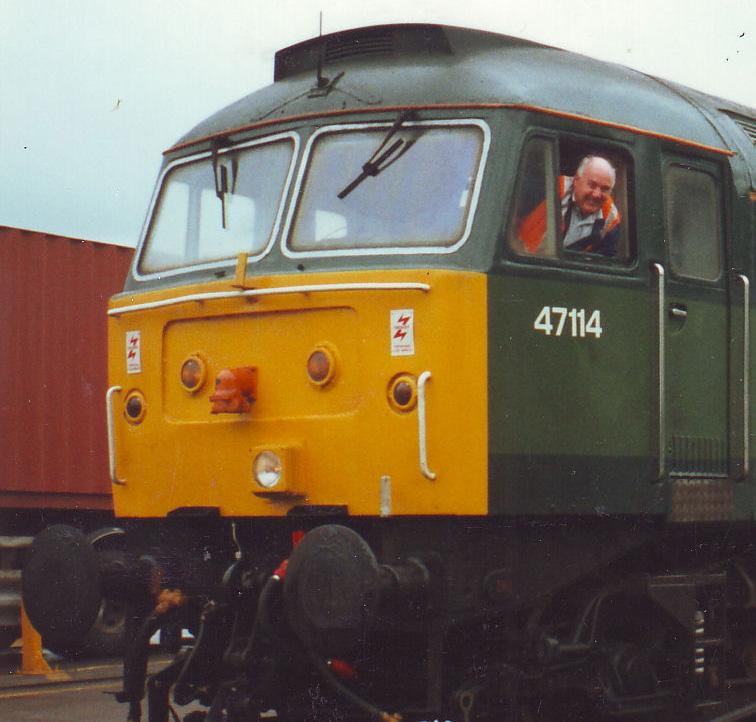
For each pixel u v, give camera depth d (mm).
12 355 14539
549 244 7430
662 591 7910
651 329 7855
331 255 7504
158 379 8055
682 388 8031
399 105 7590
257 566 7520
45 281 14852
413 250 7293
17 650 14094
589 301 7547
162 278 8352
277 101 8164
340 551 6699
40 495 14680
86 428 15086
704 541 8695
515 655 7512
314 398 7375
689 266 8156
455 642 7602
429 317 7062
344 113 7754
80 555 7945
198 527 8109
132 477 8195
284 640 7047
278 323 7531
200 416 7852
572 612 7883
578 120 7602
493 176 7262
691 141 8195
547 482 7293
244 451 7613
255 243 7938
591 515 7555
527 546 7422
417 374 7066
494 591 7238
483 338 7078
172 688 8094
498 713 7391
